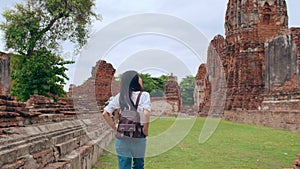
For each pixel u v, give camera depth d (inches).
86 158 257.9
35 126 214.5
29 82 619.8
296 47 856.3
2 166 140.8
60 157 212.8
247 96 1166.3
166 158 342.0
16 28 671.8
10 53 682.8
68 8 690.2
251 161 328.8
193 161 326.6
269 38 1038.4
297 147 436.5
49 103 326.0
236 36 1234.6
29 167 165.6
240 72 1190.3
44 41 692.7
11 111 202.8
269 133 644.1
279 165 308.5
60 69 654.5
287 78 909.8
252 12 1196.5
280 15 1182.3
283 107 911.7
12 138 169.2
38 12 687.7
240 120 1044.5
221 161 327.6
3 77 677.9
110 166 290.5
